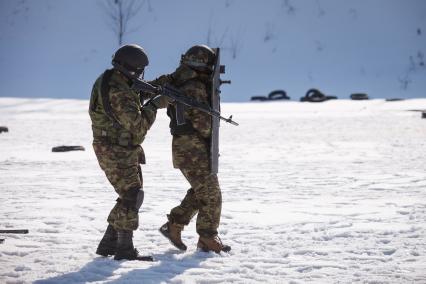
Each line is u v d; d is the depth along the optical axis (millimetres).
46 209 15016
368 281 9086
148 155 29047
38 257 10539
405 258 10430
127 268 9953
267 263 10289
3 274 9539
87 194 17500
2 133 42406
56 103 70688
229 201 16266
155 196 17109
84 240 11836
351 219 13773
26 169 23859
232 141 36156
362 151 30078
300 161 26188
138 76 10383
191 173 10930
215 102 10953
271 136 39094
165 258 10625
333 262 10258
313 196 17031
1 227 12922
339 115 56719
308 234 12320
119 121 10164
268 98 84500
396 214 14297
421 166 23797
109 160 10297
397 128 43281
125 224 10328
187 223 11195
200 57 10961
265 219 13836
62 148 30734
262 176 21422
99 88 10227
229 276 9484
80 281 9195
